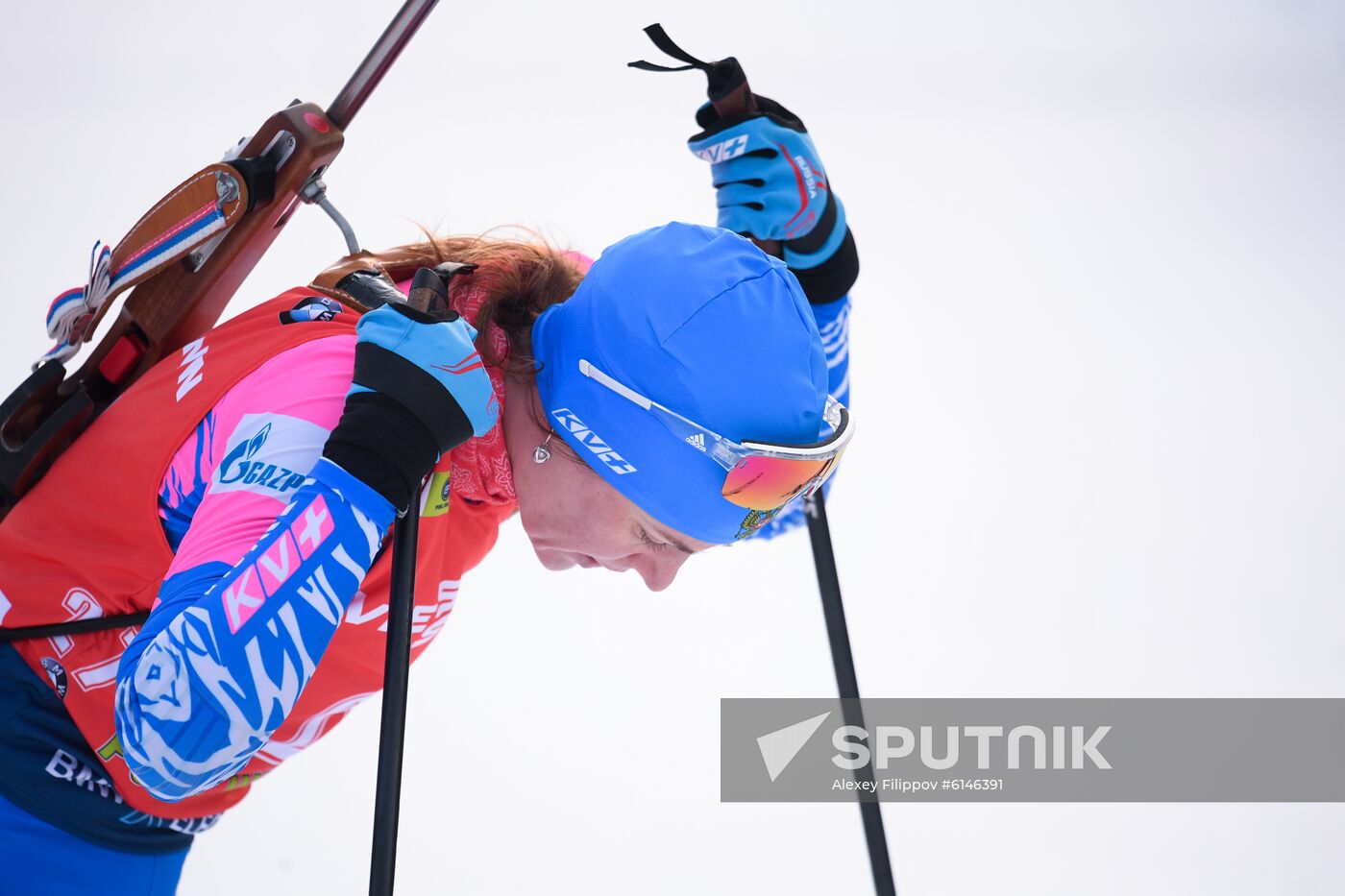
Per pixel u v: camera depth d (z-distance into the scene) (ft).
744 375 17.16
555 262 19.33
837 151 74.74
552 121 72.28
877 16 88.53
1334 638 41.11
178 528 17.17
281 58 72.59
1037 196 71.36
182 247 18.61
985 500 47.55
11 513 18.51
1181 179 73.41
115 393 19.52
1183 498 47.93
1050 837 33.94
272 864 31.65
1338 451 50.85
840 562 44.19
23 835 18.03
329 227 59.52
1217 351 57.82
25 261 52.19
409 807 33.88
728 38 84.69
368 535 15.56
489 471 18.20
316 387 16.47
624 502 18.26
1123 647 40.68
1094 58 85.81
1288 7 90.79
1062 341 58.39
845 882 32.40
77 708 18.04
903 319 59.82
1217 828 34.06
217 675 14.53
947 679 39.09
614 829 33.65
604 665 39.42
